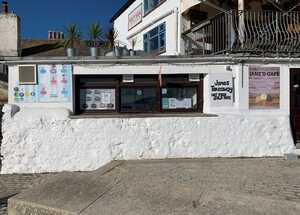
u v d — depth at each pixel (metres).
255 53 10.62
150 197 4.80
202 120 10.19
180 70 10.49
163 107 10.80
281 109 10.64
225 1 13.94
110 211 4.45
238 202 4.59
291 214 4.22
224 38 11.34
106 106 10.73
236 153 10.23
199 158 10.01
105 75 10.65
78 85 10.64
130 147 9.97
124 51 11.91
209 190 5.12
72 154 9.84
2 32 21.81
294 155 9.70
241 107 10.46
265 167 8.41
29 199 5.00
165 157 10.03
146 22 19.08
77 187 5.29
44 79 10.28
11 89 10.25
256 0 13.47
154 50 17.94
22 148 9.80
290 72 10.72
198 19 15.34
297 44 10.76
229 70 10.51
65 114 9.96
